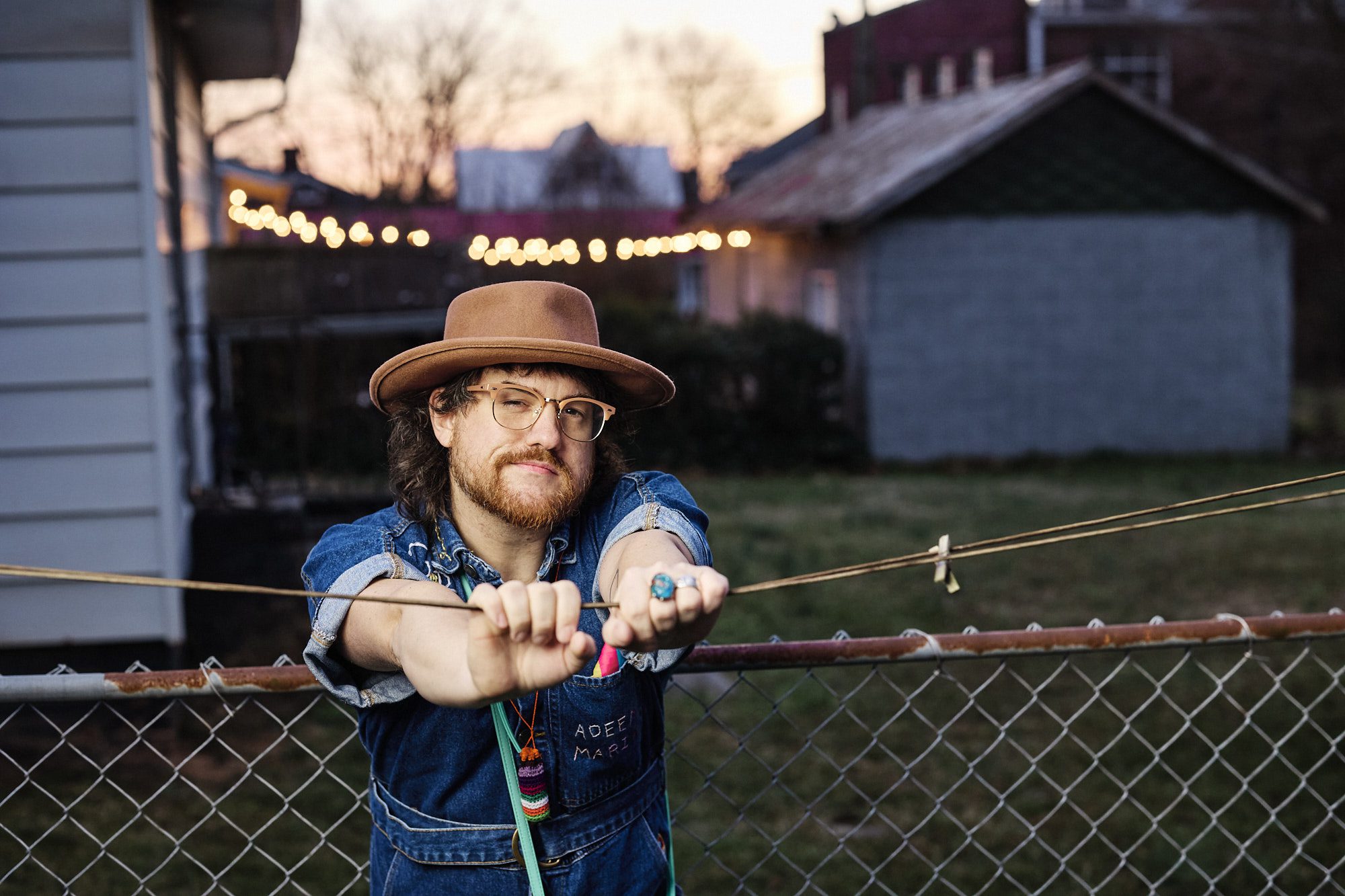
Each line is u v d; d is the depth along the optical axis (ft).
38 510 16.62
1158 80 82.74
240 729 16.88
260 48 26.11
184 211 25.18
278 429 37.17
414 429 5.66
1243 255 47.37
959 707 18.01
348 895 12.44
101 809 14.21
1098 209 46.65
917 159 47.52
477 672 4.10
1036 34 84.84
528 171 104.06
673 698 18.45
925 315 46.26
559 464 5.24
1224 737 16.67
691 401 45.80
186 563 20.52
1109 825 14.08
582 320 5.48
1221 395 47.70
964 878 12.82
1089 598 24.85
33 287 16.48
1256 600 24.63
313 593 4.15
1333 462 45.14
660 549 5.06
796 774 15.52
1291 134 72.08
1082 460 46.93
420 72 81.87
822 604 24.18
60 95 16.42
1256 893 12.44
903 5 93.86
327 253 37.14
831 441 46.29
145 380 16.74
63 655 16.71
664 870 5.64
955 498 38.32
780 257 58.80
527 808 5.19
